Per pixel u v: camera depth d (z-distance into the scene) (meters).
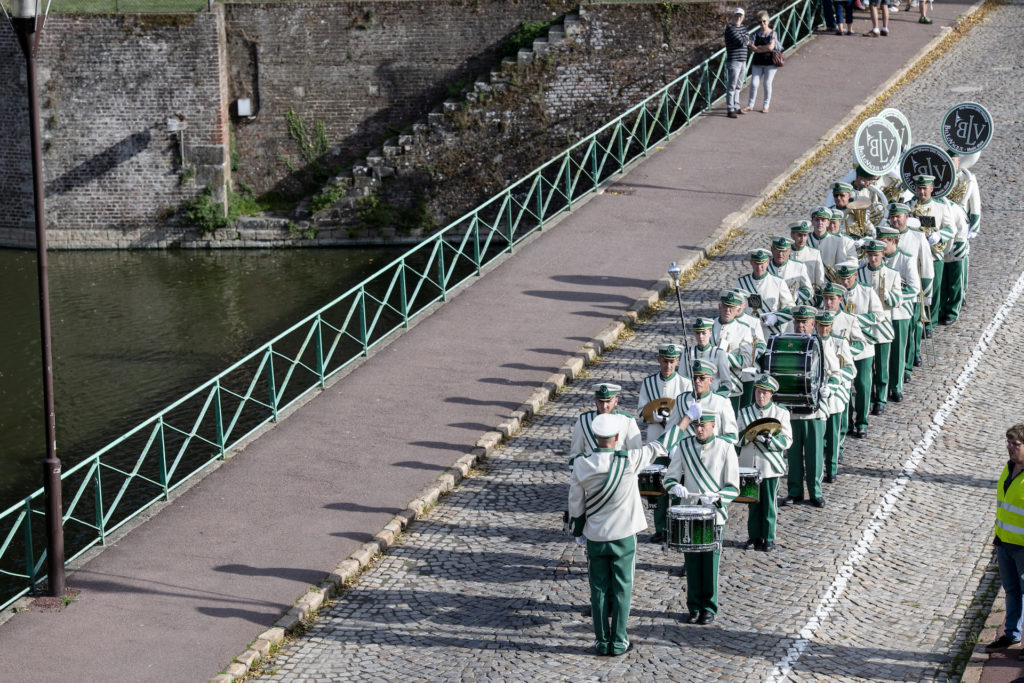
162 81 39.69
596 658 13.66
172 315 34.53
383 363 21.30
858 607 14.53
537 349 21.44
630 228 26.44
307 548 15.87
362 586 15.32
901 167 21.62
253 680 13.46
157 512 16.83
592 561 13.56
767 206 27.56
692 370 15.66
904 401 19.92
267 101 41.31
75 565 15.62
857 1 38.91
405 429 18.98
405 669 13.59
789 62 35.97
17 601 14.90
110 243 40.81
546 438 18.88
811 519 16.53
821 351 16.02
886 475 17.66
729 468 14.06
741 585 15.02
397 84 41.12
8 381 30.22
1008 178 28.42
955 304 22.33
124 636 14.12
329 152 41.69
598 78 39.56
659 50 39.22
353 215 40.59
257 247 40.72
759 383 15.41
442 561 15.80
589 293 23.52
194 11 39.47
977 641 13.54
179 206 40.53
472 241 40.34
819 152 30.33
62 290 36.88
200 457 25.83
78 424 27.61
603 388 13.89
